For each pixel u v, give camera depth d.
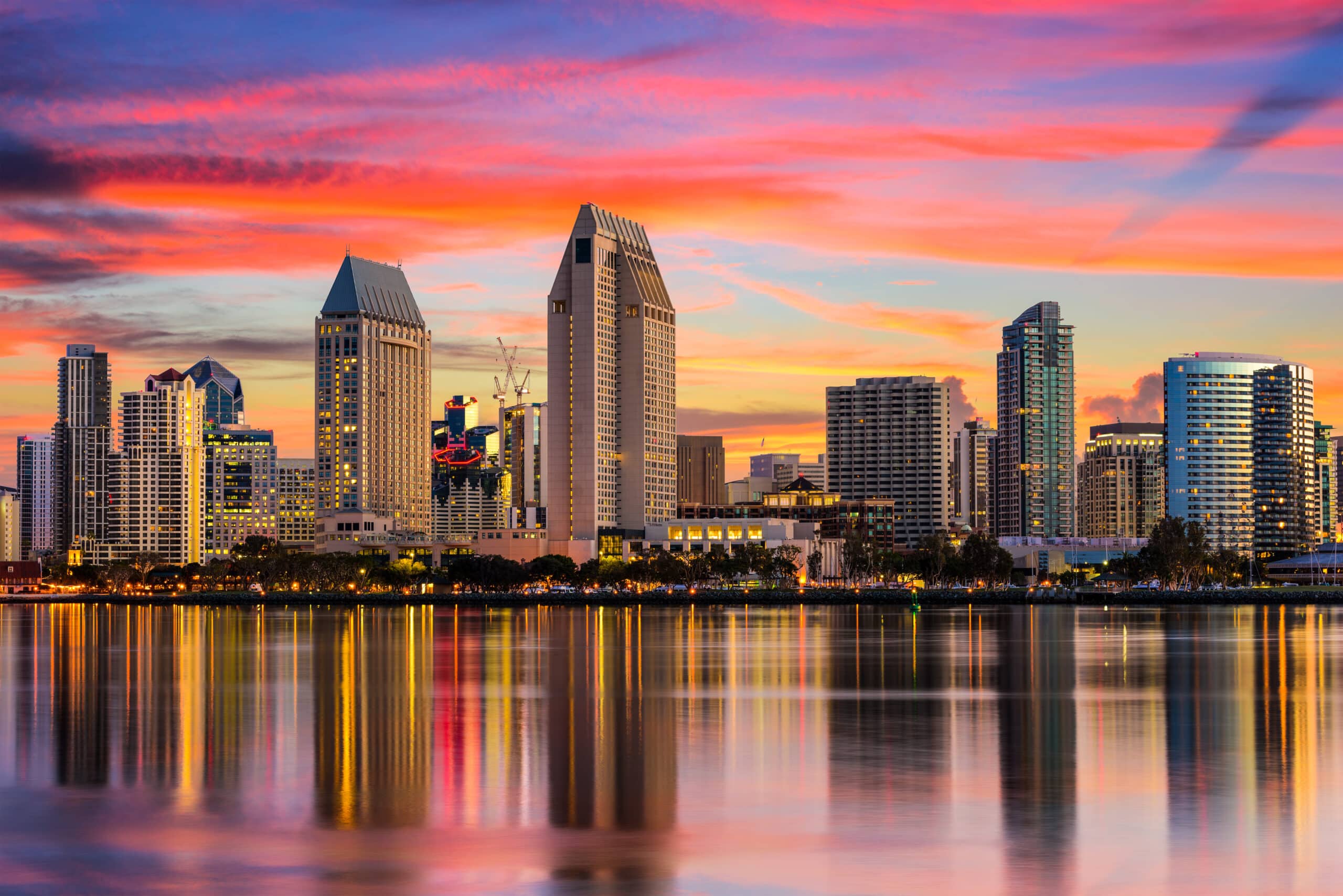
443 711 142.12
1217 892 67.00
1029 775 98.50
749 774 99.50
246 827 81.94
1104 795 90.38
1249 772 99.50
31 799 91.00
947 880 69.06
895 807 86.88
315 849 76.25
